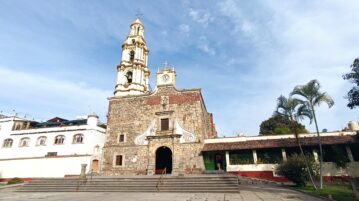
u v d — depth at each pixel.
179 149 34.25
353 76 23.45
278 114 27.36
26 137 47.69
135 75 44.53
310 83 26.20
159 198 18.41
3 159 42.75
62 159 40.28
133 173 34.44
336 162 29.69
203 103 40.62
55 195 21.59
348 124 36.72
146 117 37.41
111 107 39.41
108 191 23.75
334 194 20.09
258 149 32.84
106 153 36.59
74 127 45.97
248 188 23.41
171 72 39.31
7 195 22.59
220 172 31.45
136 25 49.56
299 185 26.03
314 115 25.84
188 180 24.31
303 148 31.67
